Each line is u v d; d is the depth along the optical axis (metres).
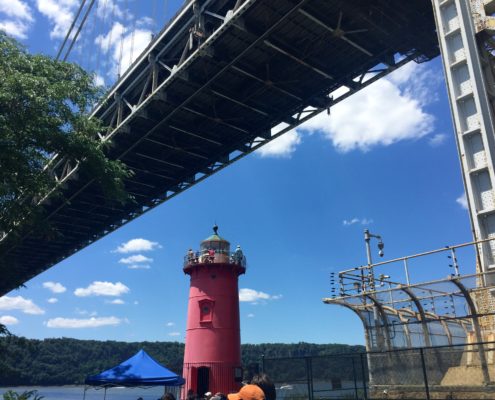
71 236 45.69
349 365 20.38
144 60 25.44
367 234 21.31
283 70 24.19
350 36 22.14
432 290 13.48
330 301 15.13
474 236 11.30
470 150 11.66
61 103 16.02
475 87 11.61
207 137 30.02
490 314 12.29
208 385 26.38
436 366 13.61
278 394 17.36
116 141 29.16
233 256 29.52
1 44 15.53
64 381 118.50
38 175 16.08
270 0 19.30
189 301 29.11
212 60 22.88
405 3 20.55
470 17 12.27
